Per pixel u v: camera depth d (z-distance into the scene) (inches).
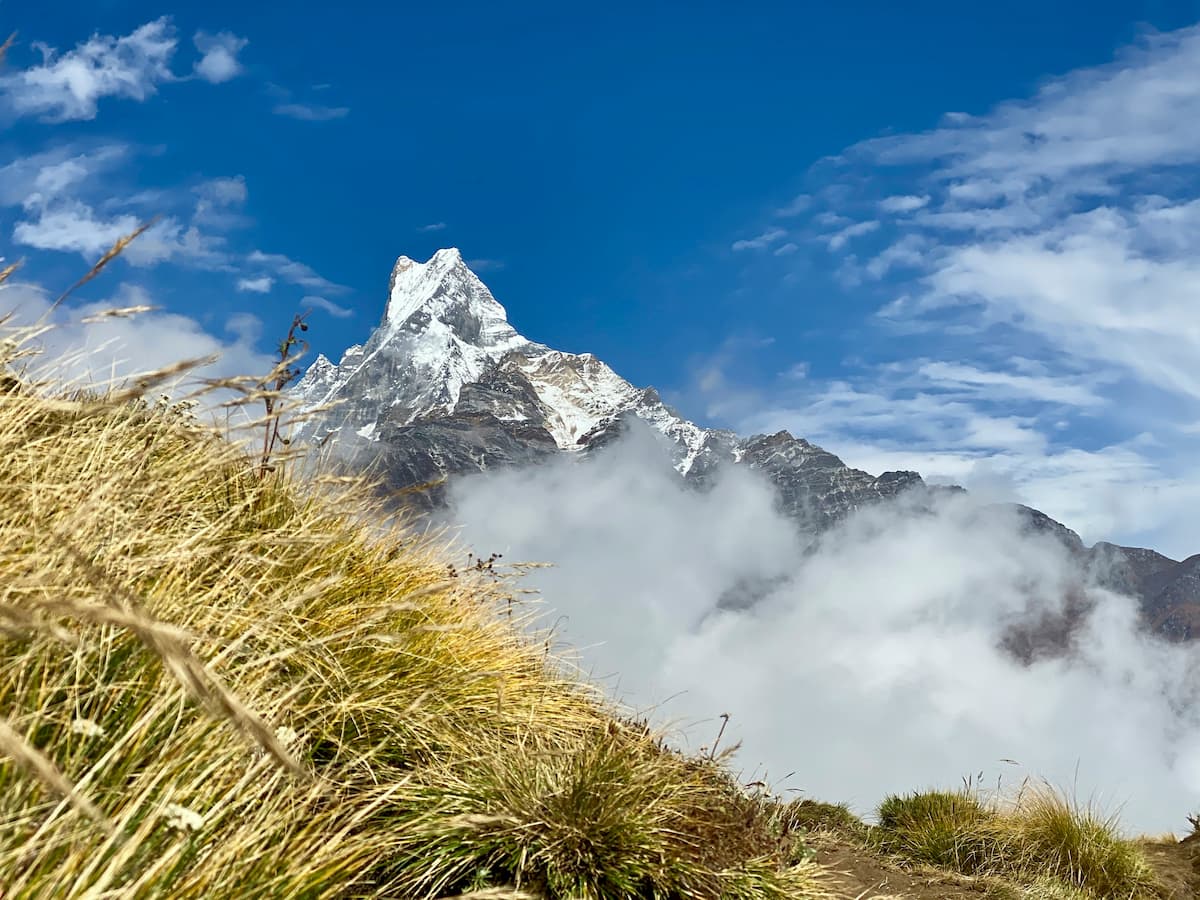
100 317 102.7
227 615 131.6
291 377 139.0
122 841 95.0
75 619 105.2
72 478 130.0
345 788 149.5
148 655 115.3
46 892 83.6
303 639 154.6
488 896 109.7
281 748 53.9
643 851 162.1
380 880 142.6
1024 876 355.9
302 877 108.5
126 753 105.8
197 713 114.5
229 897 100.1
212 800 110.1
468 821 146.6
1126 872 377.4
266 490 183.8
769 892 177.3
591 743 184.5
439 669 183.9
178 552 126.4
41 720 99.7
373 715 163.5
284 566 170.2
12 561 107.9
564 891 148.9
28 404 132.6
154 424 152.7
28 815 89.0
